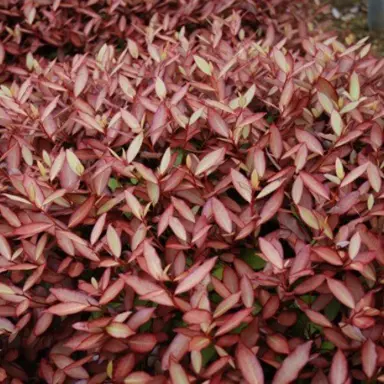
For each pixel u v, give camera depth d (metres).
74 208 0.58
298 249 0.51
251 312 0.49
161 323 0.52
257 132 0.65
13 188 0.62
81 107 0.68
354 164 0.61
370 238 0.50
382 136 0.62
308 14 1.33
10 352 0.54
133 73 0.79
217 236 0.55
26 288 0.53
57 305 0.49
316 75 0.71
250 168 0.59
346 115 0.66
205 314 0.46
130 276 0.49
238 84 0.74
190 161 0.57
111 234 0.52
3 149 0.69
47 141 0.68
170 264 0.51
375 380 0.47
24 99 0.72
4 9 1.11
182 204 0.54
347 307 0.51
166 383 0.47
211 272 0.54
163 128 0.61
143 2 1.14
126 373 0.47
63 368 0.49
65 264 0.53
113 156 0.62
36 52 1.14
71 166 0.57
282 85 0.69
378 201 0.57
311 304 0.50
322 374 0.47
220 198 0.58
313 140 0.59
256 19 1.16
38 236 0.59
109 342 0.49
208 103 0.62
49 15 1.08
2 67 1.02
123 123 0.67
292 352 0.45
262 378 0.43
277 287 0.51
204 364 0.49
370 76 0.74
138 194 0.57
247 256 0.55
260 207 0.57
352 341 0.47
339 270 0.50
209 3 1.11
